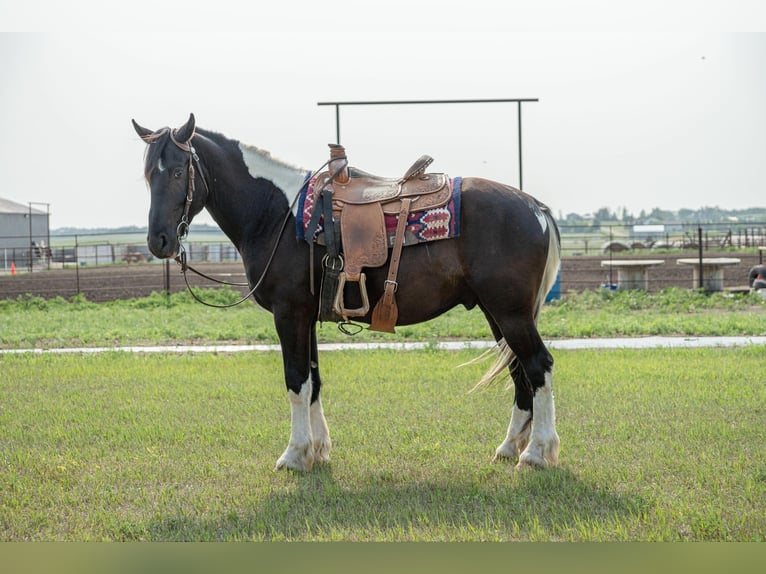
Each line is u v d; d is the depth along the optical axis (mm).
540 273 5445
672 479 5188
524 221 5379
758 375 8672
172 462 5879
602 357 10195
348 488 5258
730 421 6656
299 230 5488
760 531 4270
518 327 5379
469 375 9172
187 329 13992
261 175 5742
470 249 5344
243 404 7836
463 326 13625
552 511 4672
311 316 5656
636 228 74500
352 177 5695
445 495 5039
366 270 5426
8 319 16203
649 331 12781
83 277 28469
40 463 5879
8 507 4961
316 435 5891
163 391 8523
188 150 5461
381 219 5371
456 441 6281
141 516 4801
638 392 7871
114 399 8180
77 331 14016
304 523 4648
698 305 16484
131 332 13766
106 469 5738
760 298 16922
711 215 121188
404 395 8078
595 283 21484
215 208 5836
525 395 5750
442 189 5441
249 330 13695
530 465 5422
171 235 5371
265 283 5633
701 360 9758
